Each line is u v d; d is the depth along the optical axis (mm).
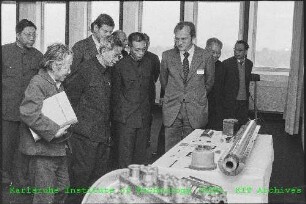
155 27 8570
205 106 4105
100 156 3783
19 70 4176
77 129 3609
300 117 7250
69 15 8875
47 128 2689
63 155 2904
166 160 2816
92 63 3580
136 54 3943
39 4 8867
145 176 2012
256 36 8477
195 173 2525
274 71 8867
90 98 3584
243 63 5023
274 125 8062
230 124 3719
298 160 5410
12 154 4148
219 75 4836
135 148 4148
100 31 4094
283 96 8719
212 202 2066
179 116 4098
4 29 8484
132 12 8570
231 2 8305
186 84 4047
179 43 3906
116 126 4031
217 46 4781
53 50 2766
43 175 2830
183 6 8414
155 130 7363
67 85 3566
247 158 2826
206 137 3623
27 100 2689
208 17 8445
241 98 4961
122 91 4000
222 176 2500
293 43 7199
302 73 7160
